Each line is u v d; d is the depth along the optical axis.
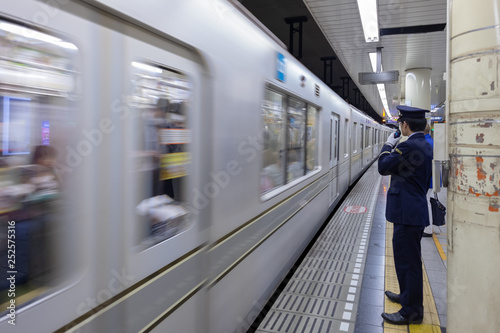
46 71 1.14
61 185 1.20
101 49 1.34
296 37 9.53
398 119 3.13
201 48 1.95
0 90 1.02
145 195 1.58
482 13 2.05
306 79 4.36
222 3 2.21
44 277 1.16
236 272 2.50
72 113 1.23
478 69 2.08
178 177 1.81
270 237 3.19
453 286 2.27
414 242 2.97
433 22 7.05
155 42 1.63
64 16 1.20
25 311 1.10
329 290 3.84
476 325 2.14
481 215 2.10
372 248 5.20
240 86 2.43
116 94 1.41
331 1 5.96
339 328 3.09
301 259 5.01
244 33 2.51
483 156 2.08
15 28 1.06
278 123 3.38
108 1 1.33
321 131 5.44
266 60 2.91
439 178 2.44
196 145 1.95
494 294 2.08
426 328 3.03
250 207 2.68
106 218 1.37
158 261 1.66
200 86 1.97
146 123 1.58
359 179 13.09
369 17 6.41
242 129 2.48
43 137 1.14
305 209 4.53
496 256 2.06
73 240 1.25
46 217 1.16
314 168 5.24
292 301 3.59
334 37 8.02
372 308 3.44
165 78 1.71
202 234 2.03
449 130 2.32
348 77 14.43
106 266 1.38
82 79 1.27
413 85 11.47
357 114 11.24
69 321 1.23
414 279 3.00
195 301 1.98
